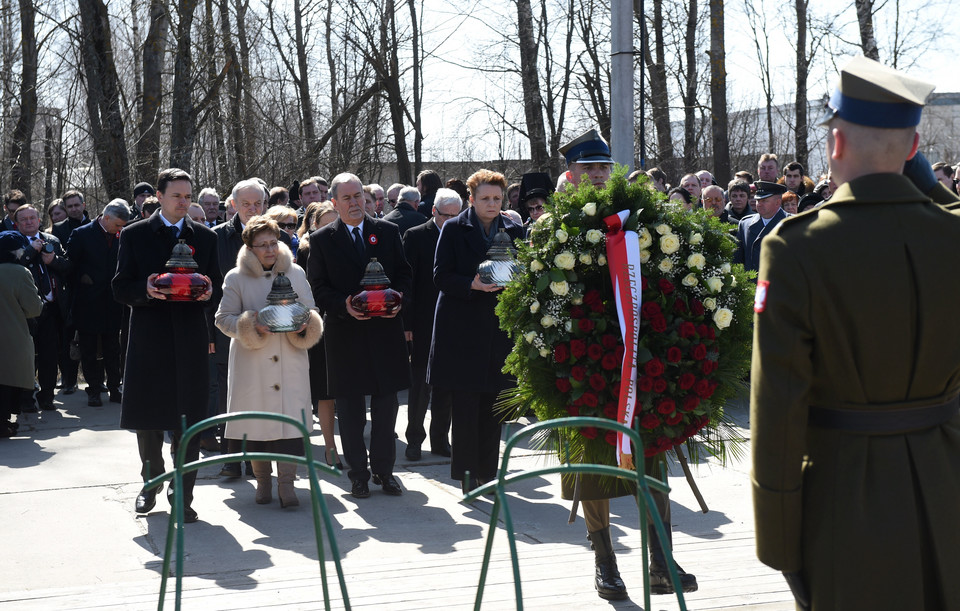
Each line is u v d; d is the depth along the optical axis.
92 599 4.00
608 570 3.90
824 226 2.19
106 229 9.45
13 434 8.21
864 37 19.30
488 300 5.99
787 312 2.18
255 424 5.88
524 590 4.01
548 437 3.95
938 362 2.18
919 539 2.14
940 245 2.16
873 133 2.22
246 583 4.25
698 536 5.20
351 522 5.73
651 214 3.82
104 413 9.21
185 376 5.53
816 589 2.23
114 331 9.54
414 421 7.36
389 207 11.79
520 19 21.84
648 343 3.76
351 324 6.22
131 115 19.14
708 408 3.78
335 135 23.62
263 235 5.88
